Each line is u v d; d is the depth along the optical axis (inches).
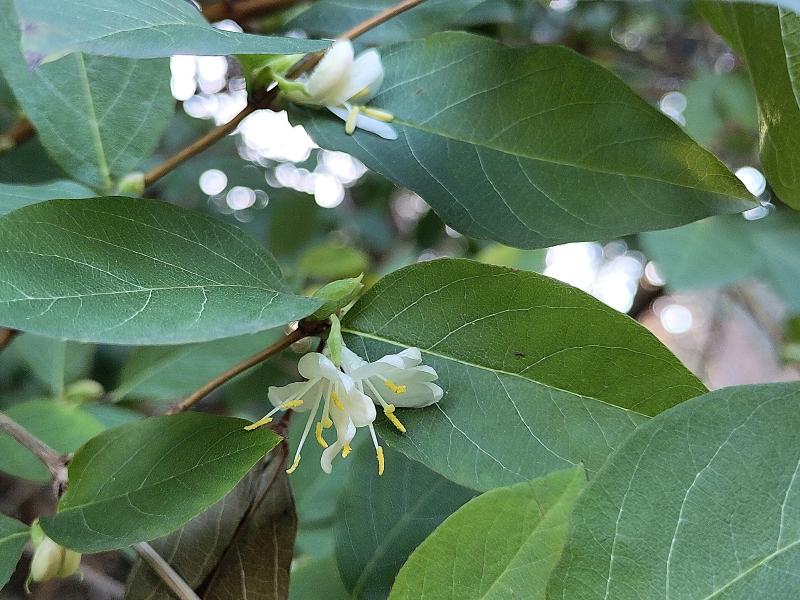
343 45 4.5
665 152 4.3
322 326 4.1
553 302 3.9
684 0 10.4
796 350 10.3
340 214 12.8
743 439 3.4
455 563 3.4
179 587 4.4
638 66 11.1
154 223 3.7
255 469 4.7
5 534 4.4
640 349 3.8
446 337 4.1
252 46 3.5
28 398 9.4
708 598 3.3
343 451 3.8
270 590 4.5
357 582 4.7
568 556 3.4
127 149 5.1
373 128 4.6
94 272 3.4
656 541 3.4
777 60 4.2
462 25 7.8
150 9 3.4
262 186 11.9
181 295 3.5
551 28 10.6
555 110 4.5
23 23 3.0
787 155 4.5
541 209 4.4
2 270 3.3
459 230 4.4
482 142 4.6
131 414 7.0
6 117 7.6
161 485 4.0
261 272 3.9
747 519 3.3
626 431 3.8
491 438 3.9
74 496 4.0
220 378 4.6
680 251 7.1
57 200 3.5
